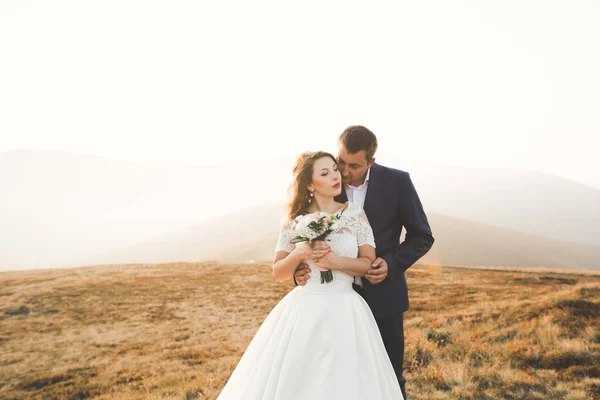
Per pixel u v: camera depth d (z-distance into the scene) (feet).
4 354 48.06
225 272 103.45
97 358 44.70
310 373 8.54
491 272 99.60
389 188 11.27
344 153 10.57
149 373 35.78
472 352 25.21
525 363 22.57
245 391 8.86
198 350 43.65
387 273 10.44
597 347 23.04
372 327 9.78
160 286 87.35
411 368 22.82
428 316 44.96
